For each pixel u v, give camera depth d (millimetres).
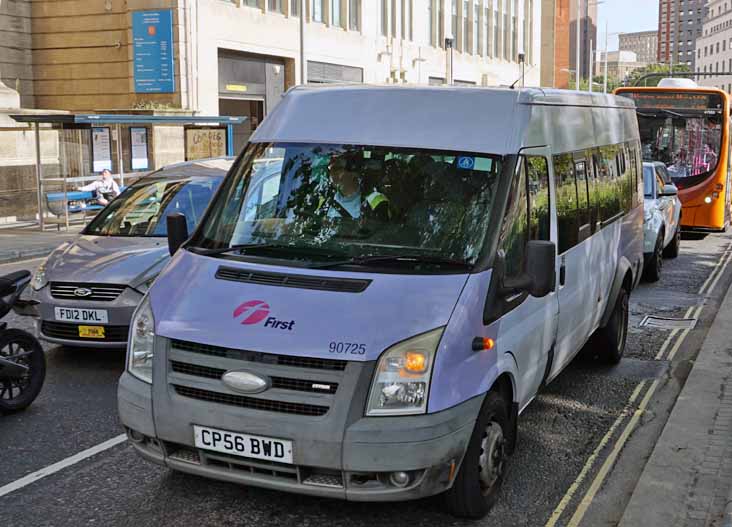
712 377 7473
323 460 4176
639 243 8859
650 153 19672
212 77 30766
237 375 4285
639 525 4590
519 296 5129
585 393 7398
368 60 42656
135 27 29406
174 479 5297
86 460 5625
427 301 4445
